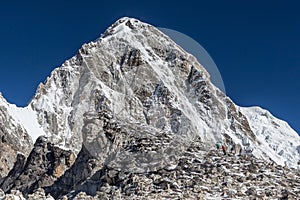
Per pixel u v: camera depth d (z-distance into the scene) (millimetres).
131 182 80250
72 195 90812
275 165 90688
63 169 147875
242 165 85938
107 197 74812
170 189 74875
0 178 164125
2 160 184000
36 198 72812
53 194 113688
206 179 78625
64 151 154000
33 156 154250
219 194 73500
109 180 85312
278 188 77250
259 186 77875
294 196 72750
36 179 144625
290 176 84188
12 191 70000
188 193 72812
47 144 158500
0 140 192500
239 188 76062
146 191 74750
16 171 163125
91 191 89188
